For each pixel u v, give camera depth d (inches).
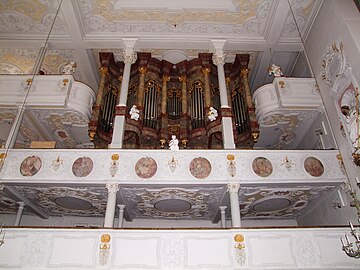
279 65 619.8
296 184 442.3
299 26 536.1
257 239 375.6
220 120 506.9
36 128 542.9
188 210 539.2
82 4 513.3
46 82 508.4
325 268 360.2
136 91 568.7
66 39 558.9
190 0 523.2
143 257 361.1
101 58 583.8
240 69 588.7
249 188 455.8
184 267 356.2
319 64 502.9
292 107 500.4
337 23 446.0
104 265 354.9
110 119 542.9
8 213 588.7
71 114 509.0
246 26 557.6
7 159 435.8
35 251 362.6
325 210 504.4
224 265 358.3
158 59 619.5
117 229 376.8
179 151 446.3
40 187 450.3
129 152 444.5
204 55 589.9
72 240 369.7
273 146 605.9
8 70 605.3
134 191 458.6
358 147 391.2
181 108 575.5
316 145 546.3
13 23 537.3
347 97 428.5
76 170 431.2
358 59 395.2
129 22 550.3
